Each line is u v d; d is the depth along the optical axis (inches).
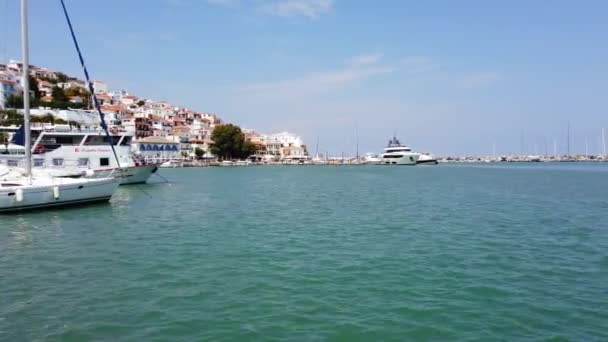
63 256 739.4
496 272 647.8
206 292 552.7
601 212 1315.2
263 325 452.4
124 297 532.7
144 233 956.0
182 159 6028.5
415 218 1184.8
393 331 439.5
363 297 536.4
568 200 1679.4
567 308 499.5
